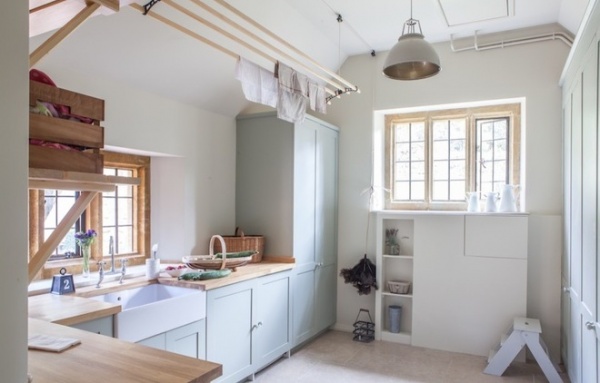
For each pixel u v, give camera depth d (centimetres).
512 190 355
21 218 67
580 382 246
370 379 300
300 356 344
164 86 284
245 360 284
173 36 252
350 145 414
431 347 367
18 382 66
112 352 113
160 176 317
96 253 276
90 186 116
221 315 263
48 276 243
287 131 346
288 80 283
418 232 376
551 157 341
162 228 317
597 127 196
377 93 404
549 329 339
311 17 326
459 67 373
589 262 216
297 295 348
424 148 407
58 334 128
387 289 399
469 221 357
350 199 414
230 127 364
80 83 236
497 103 372
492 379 302
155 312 215
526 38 345
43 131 103
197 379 98
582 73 236
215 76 305
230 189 363
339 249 418
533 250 345
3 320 64
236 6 268
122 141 262
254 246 337
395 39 372
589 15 202
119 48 238
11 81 66
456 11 316
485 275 351
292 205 344
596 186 198
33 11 102
